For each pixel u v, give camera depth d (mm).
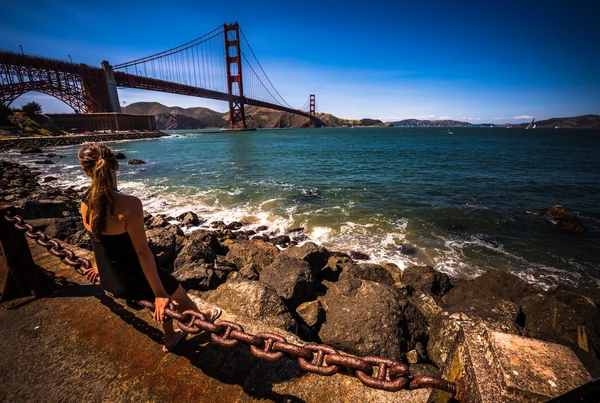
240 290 2963
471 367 1105
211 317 2383
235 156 30328
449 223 9656
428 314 4121
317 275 5746
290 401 1661
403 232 8836
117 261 1595
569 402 831
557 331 3770
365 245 7902
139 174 19188
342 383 1768
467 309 3441
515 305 3875
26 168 20828
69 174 19094
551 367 990
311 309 3582
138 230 1519
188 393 1699
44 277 2635
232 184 15891
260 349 1536
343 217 10148
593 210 11250
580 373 967
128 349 2002
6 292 2447
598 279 6387
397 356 2889
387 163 24875
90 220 1502
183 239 6344
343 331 3080
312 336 3340
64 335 2129
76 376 1802
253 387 1734
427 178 17828
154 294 1704
